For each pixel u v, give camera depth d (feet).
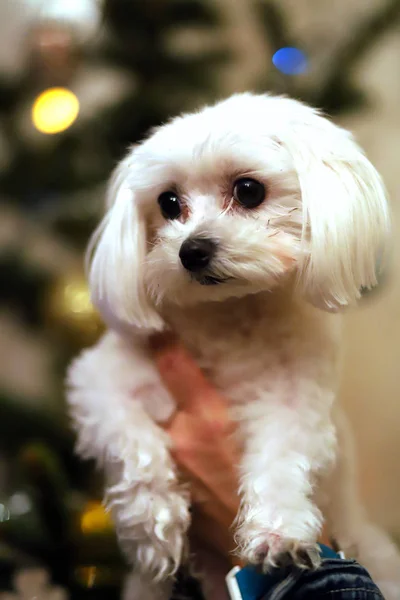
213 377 2.68
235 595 2.14
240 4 5.54
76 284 4.08
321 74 3.99
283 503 2.22
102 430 2.58
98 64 4.16
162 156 2.59
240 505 2.43
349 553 2.82
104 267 2.80
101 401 2.63
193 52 4.12
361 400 6.37
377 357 6.33
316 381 2.50
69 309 3.93
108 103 4.25
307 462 2.32
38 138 4.23
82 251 4.25
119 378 2.68
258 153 2.46
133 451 2.52
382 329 6.30
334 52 4.20
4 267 4.56
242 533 2.27
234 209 2.55
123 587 3.02
